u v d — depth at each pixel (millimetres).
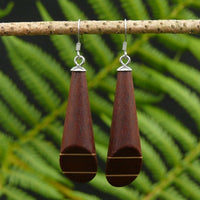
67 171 406
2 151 474
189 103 467
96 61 477
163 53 485
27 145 479
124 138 401
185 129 472
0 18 517
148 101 475
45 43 520
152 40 500
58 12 526
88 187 507
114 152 402
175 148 472
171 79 473
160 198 471
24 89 506
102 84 476
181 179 470
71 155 404
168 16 479
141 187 472
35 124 479
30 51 473
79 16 478
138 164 405
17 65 476
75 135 402
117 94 405
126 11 479
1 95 477
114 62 477
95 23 414
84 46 476
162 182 471
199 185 480
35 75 476
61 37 476
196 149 472
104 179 474
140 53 479
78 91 403
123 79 404
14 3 532
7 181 487
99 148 469
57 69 477
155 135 469
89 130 404
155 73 471
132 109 404
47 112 496
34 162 475
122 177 407
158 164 472
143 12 479
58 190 473
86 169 405
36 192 482
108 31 413
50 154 476
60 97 493
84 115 403
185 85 490
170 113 517
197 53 475
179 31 414
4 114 479
